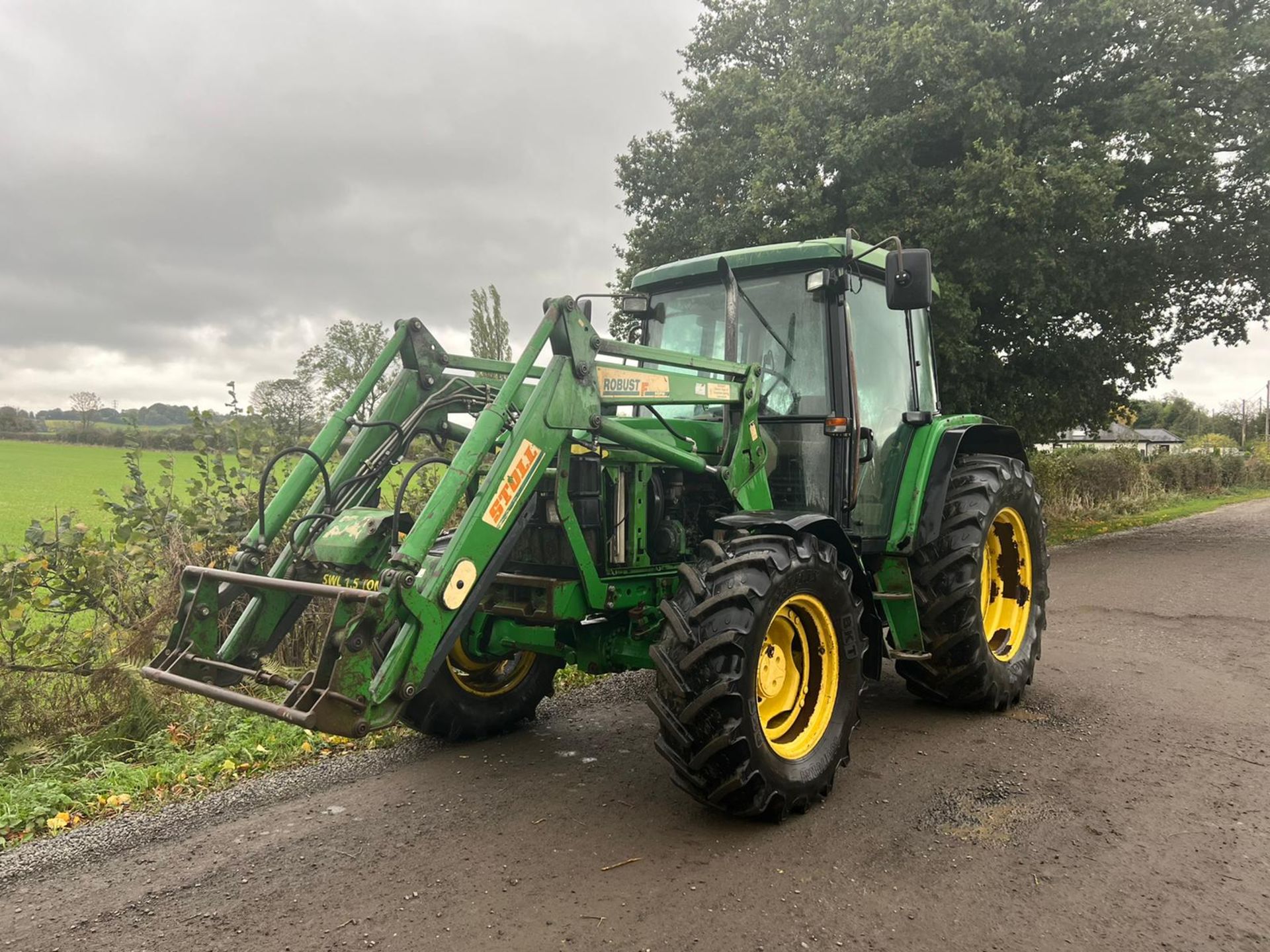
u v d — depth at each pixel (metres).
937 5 10.80
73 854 2.93
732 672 2.95
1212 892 2.62
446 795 3.43
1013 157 10.23
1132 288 12.39
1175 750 3.89
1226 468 28.77
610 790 3.47
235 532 5.22
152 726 4.18
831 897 2.59
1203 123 11.11
